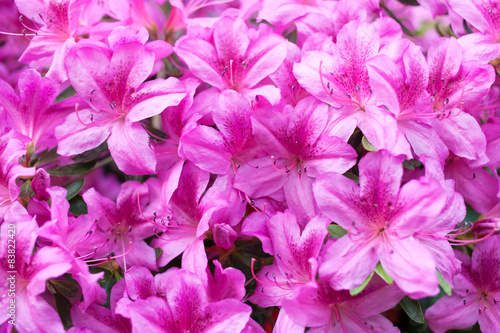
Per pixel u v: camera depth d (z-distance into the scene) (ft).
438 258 1.25
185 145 1.30
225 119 1.30
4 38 1.57
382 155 1.23
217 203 1.29
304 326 1.22
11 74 1.54
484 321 1.36
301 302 1.22
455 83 1.36
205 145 1.30
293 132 1.33
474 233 1.42
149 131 1.40
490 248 1.36
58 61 1.39
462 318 1.35
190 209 1.36
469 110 1.38
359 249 1.22
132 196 1.37
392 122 1.25
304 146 1.33
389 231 1.23
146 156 1.32
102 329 1.29
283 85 1.39
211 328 1.24
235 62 1.38
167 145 1.40
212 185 1.34
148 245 1.38
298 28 1.47
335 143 1.29
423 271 1.16
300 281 1.29
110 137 1.35
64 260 1.17
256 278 1.28
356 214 1.24
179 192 1.36
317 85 1.32
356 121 1.29
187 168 1.35
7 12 1.56
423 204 1.19
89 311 1.28
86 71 1.34
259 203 1.33
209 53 1.37
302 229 1.32
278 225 1.29
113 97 1.35
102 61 1.34
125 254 1.34
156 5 1.49
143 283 1.30
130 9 1.42
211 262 1.35
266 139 1.33
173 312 1.23
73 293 1.27
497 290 1.36
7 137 1.31
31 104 1.38
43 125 1.42
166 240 1.37
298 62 1.40
